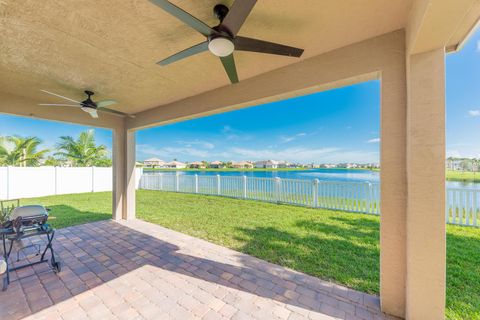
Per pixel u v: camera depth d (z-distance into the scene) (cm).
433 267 170
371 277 260
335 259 307
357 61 212
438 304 169
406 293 188
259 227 461
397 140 193
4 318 194
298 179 694
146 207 679
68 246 364
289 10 167
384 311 203
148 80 307
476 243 354
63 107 429
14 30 190
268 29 191
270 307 210
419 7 142
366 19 178
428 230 171
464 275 257
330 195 633
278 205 699
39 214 268
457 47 195
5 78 298
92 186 1076
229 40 163
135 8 164
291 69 258
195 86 331
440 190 167
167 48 223
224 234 420
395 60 194
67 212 616
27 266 286
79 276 267
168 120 423
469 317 192
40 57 240
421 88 171
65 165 1427
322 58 235
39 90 346
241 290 238
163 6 133
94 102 376
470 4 118
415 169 174
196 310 206
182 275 270
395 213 196
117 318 195
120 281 256
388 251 200
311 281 254
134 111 486
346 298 223
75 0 155
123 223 503
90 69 271
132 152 552
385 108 198
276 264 296
